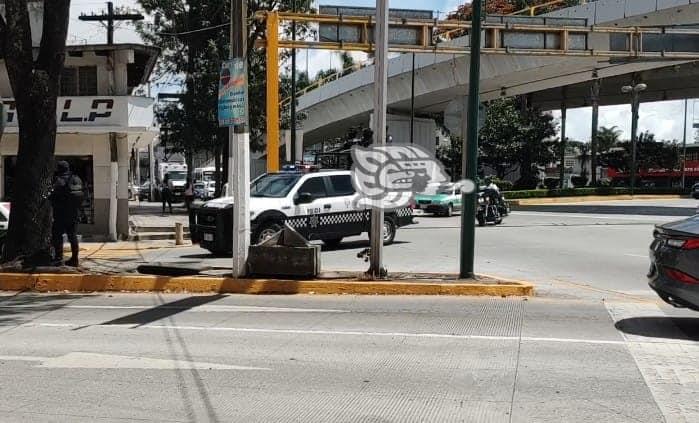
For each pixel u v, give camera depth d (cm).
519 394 533
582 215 3139
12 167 2042
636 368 605
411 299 975
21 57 1117
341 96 4131
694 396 527
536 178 5444
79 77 2047
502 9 5147
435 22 2328
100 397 526
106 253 1670
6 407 503
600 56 2583
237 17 1045
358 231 1631
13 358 642
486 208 2464
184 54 3219
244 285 1038
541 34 2500
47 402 514
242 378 578
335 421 476
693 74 4653
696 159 8506
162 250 1759
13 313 874
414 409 499
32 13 2105
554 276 1237
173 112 3130
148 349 677
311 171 1630
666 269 731
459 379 574
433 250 1670
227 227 1459
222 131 3034
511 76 3297
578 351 667
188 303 948
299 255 1062
